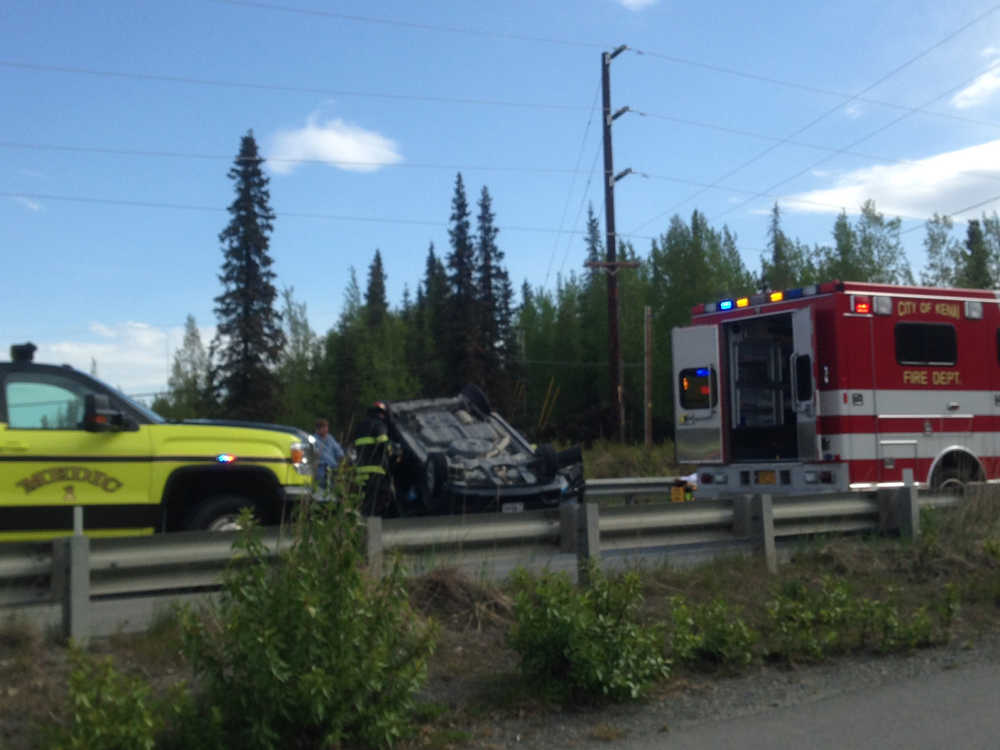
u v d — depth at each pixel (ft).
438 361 205.57
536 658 20.16
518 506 40.93
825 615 24.84
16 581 19.93
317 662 16.58
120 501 26.89
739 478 41.50
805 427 38.88
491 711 19.51
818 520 33.12
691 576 28.40
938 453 40.01
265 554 17.63
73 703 15.34
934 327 40.75
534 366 224.12
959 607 26.91
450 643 22.53
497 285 207.41
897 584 30.37
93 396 26.66
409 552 24.63
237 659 16.52
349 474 18.48
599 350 213.05
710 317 43.21
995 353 42.37
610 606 21.03
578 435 197.77
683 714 19.90
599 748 17.85
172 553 21.56
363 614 17.20
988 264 159.84
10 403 26.58
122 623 21.21
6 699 17.38
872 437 38.68
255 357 153.69
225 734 16.22
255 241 155.33
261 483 29.25
